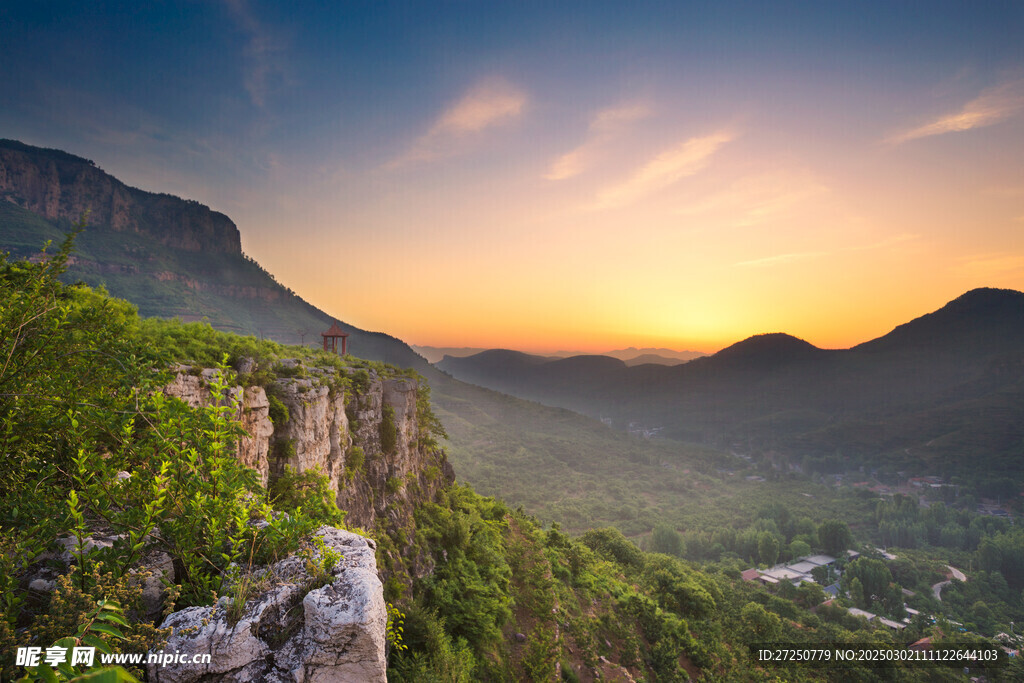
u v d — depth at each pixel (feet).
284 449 74.38
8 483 17.87
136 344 22.02
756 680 188.75
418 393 166.40
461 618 104.06
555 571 180.86
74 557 16.06
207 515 17.34
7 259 21.33
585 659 133.90
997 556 548.31
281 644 15.03
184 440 18.45
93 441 19.01
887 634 281.54
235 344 77.05
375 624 15.24
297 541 18.21
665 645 169.07
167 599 15.58
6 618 13.24
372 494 111.96
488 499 224.94
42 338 20.10
